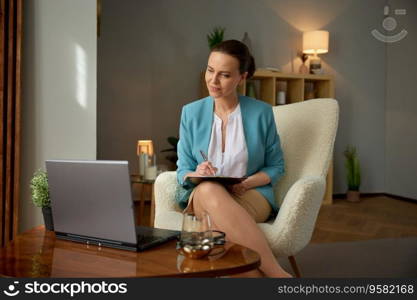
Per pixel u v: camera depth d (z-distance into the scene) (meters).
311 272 2.34
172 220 1.70
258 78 4.86
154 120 4.81
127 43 4.69
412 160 5.27
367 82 5.65
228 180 1.50
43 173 1.50
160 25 4.80
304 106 2.02
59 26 2.47
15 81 2.39
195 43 4.92
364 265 2.51
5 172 2.38
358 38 5.58
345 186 5.56
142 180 3.00
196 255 1.07
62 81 2.48
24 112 2.46
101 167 1.15
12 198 2.41
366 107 5.65
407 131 5.37
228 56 1.69
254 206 1.74
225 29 5.02
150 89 4.79
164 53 4.82
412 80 5.28
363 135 5.64
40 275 0.95
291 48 5.29
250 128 1.85
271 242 1.57
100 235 1.20
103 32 4.60
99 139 4.62
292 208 1.55
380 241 3.19
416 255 2.76
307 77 4.92
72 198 1.23
